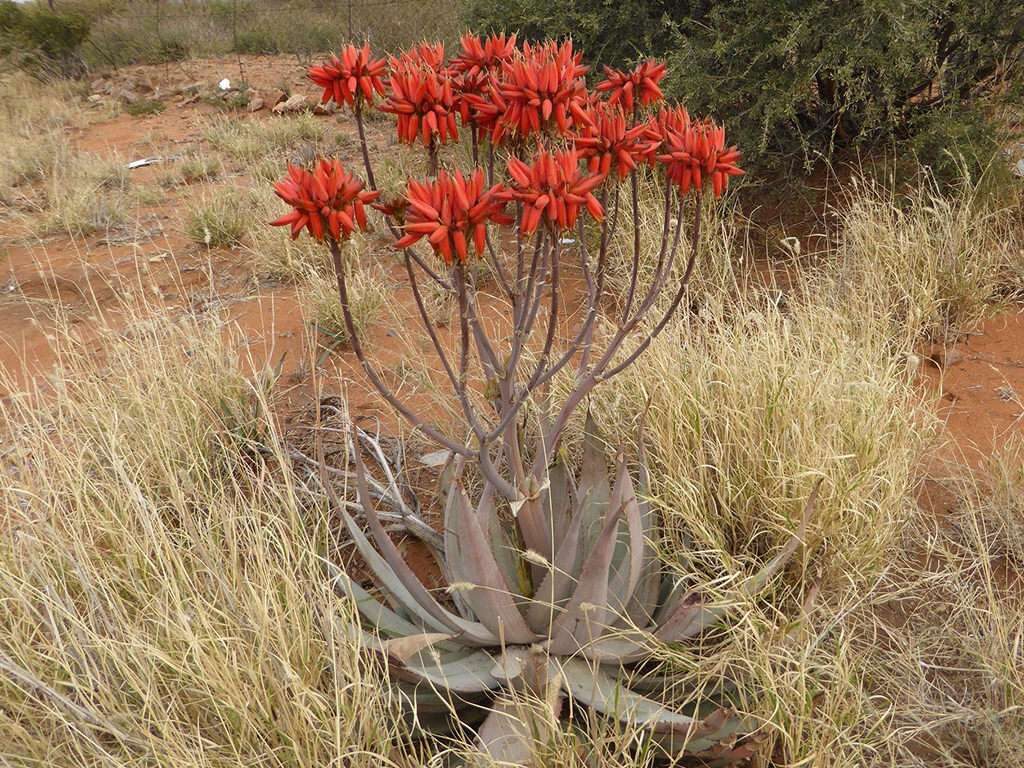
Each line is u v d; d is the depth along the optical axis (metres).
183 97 13.70
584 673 2.47
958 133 5.04
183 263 6.55
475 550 2.34
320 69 2.07
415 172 7.13
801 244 5.45
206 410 3.84
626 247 5.21
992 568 3.01
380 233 6.36
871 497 2.99
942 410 3.91
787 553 2.51
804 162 5.80
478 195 1.81
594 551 2.28
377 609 2.69
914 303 4.31
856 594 2.60
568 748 2.11
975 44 5.27
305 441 4.05
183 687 2.33
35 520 2.94
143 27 17.34
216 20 18.61
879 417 3.13
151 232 7.40
